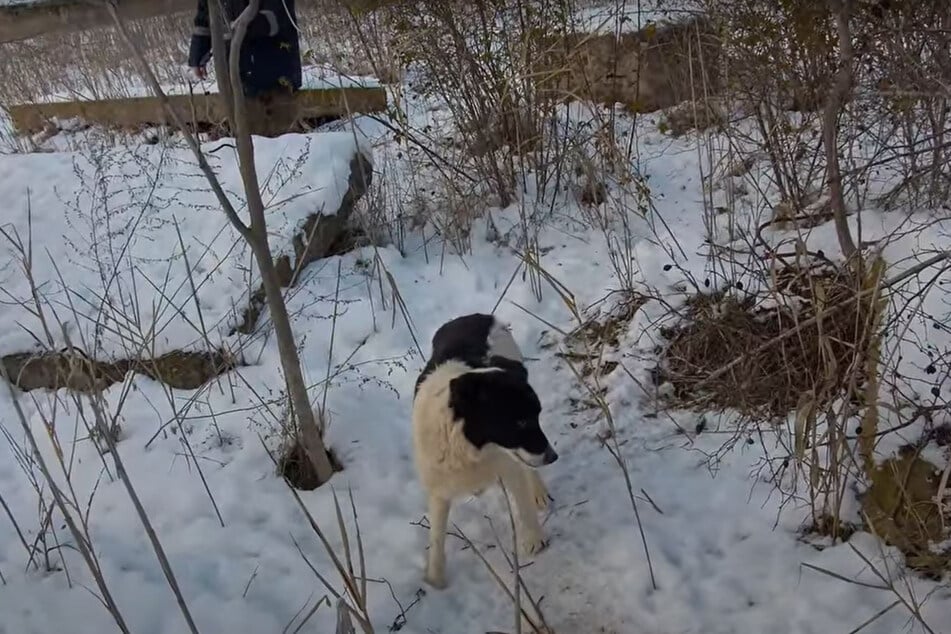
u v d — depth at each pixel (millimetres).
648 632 2854
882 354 3150
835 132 4121
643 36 6305
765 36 4539
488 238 5594
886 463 3016
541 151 5719
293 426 3686
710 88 5246
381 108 7062
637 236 5215
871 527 2639
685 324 4289
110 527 3527
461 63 5605
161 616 3074
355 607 3062
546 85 5590
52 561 3348
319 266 5238
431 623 3033
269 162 5617
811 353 3613
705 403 3887
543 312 4832
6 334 4613
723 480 3449
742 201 5145
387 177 5980
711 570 3051
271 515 3568
